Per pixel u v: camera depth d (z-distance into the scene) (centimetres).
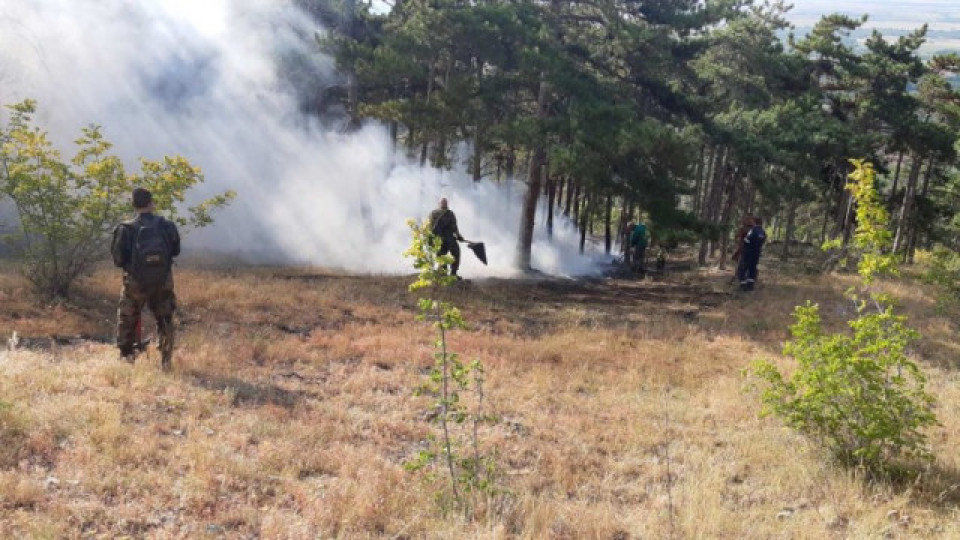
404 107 1898
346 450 605
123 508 452
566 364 1002
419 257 534
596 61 2034
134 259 738
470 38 1873
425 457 534
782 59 3045
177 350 848
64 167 981
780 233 4741
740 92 2875
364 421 702
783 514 559
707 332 1318
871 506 575
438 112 1900
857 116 3181
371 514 484
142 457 533
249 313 1128
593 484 602
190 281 1298
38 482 471
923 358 1145
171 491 486
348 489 517
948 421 809
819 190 3073
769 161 2267
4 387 621
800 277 2123
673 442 716
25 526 410
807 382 680
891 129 3108
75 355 776
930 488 618
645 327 1329
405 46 1903
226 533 444
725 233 2038
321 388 795
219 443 576
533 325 1312
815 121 2592
